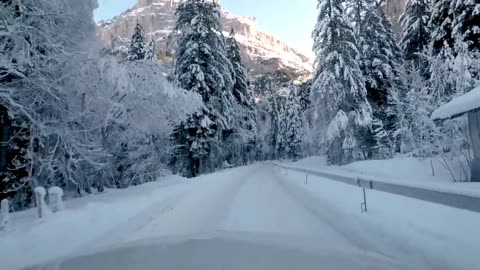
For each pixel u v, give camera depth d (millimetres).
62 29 10750
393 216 6605
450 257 4297
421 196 6605
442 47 20172
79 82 10961
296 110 68062
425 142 18953
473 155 14023
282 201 10773
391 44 32531
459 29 18797
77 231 6223
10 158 10344
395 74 29656
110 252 4410
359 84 27234
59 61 10070
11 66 8906
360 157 29750
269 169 37344
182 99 16281
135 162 16750
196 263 3865
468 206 5293
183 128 24859
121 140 14773
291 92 69688
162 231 6645
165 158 20188
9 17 8914
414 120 20531
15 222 6387
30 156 10148
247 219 7797
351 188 11555
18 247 5078
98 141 12812
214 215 8391
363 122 26984
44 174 11312
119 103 13094
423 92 20297
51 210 7379
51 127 10484
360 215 7262
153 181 16156
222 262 3904
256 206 9812
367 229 6176
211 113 25641
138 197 10117
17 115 10109
